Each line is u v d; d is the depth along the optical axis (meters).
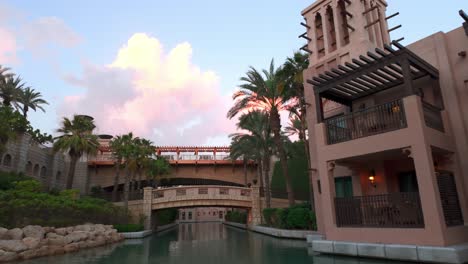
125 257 14.84
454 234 10.25
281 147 27.44
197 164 56.91
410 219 10.95
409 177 13.62
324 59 18.22
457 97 12.27
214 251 16.53
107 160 52.94
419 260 9.95
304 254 13.59
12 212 18.06
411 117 10.98
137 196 38.47
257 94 26.92
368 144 12.15
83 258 14.70
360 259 11.33
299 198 41.94
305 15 20.28
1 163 34.81
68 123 37.50
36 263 13.11
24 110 43.84
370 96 14.97
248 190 35.88
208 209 101.06
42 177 43.72
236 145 43.53
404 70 11.36
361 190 14.66
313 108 18.31
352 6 17.34
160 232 37.94
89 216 24.80
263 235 26.78
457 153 11.92
